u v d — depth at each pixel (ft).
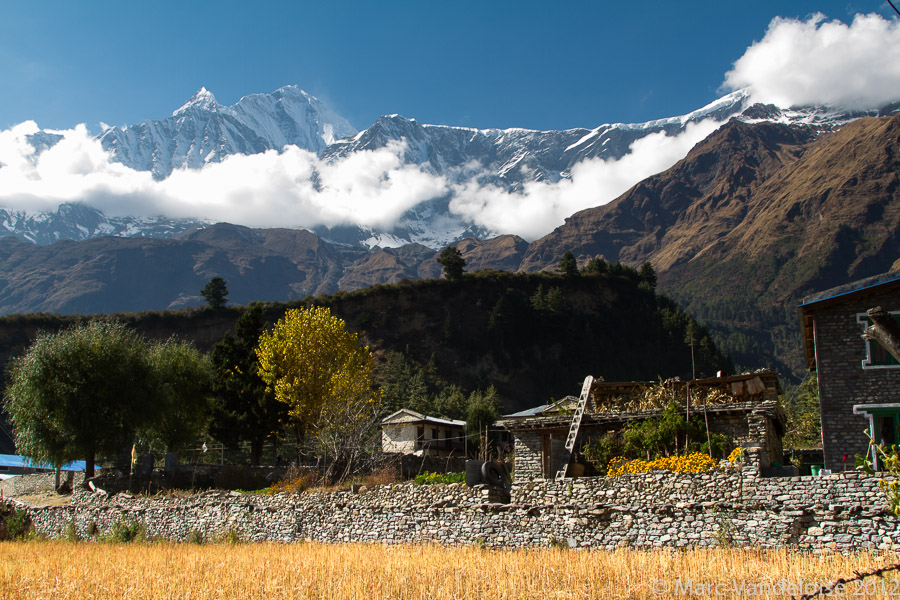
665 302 562.25
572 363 485.97
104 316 457.68
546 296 519.60
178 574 78.84
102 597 68.85
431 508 101.55
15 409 161.07
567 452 105.91
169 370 185.06
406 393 346.13
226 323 456.86
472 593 62.75
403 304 493.77
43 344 163.84
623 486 86.84
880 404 96.89
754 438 96.99
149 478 155.94
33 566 89.04
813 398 216.13
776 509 75.72
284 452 218.18
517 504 93.61
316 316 195.31
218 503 126.11
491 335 485.56
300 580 71.87
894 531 68.90
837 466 97.19
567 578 65.31
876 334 41.24
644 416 106.83
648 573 65.46
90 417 158.10
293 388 184.65
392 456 161.89
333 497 113.91
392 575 71.36
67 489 167.43
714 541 77.87
